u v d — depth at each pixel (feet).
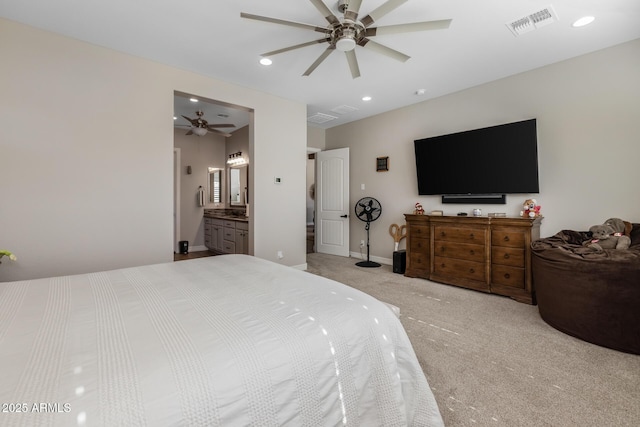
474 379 5.69
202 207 20.72
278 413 2.66
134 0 6.91
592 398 5.13
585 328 7.20
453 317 8.71
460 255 11.66
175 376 2.41
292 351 2.97
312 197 29.04
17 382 2.19
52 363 2.46
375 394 3.51
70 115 8.43
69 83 8.41
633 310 6.56
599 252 7.39
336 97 13.56
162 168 10.02
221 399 2.41
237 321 3.40
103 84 8.94
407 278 13.12
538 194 10.72
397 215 15.46
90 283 4.91
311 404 2.89
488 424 4.53
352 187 17.83
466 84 12.07
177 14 7.46
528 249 9.95
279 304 3.95
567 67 9.95
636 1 6.97
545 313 8.30
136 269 5.94
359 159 17.35
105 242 9.00
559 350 6.79
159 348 2.75
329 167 18.60
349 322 3.61
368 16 6.47
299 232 14.46
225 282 5.00
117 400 2.12
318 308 3.84
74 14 7.41
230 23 7.84
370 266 15.33
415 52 9.41
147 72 9.72
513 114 11.22
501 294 10.59
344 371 3.23
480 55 9.64
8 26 7.61
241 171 19.83
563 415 4.72
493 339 7.33
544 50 9.34
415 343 7.13
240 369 2.63
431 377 5.76
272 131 13.20
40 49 8.01
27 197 7.88
